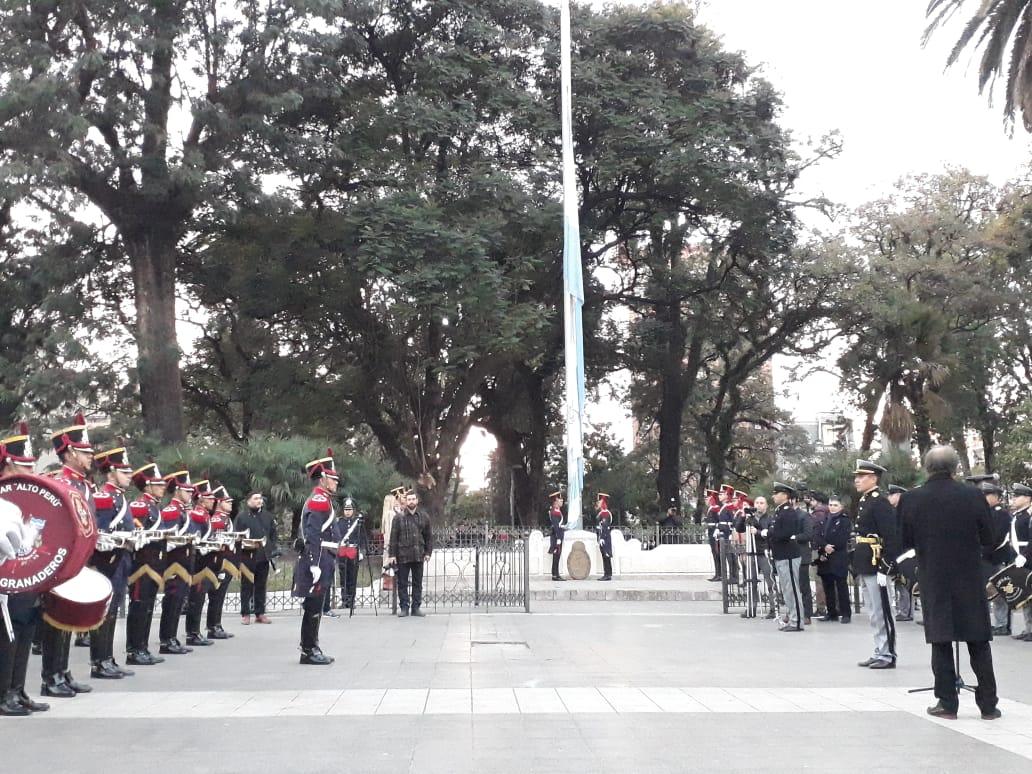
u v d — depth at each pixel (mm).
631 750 6402
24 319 34875
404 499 17750
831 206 40938
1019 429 39375
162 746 6625
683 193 40500
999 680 9781
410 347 40469
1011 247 43000
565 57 27500
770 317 48156
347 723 7363
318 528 11164
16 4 28078
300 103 31109
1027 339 46625
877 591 10609
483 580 22719
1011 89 23219
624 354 47188
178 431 33469
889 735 6871
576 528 26156
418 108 35562
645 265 47625
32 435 30453
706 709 7883
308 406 40250
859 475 10922
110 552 10180
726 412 51844
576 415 26453
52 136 28219
